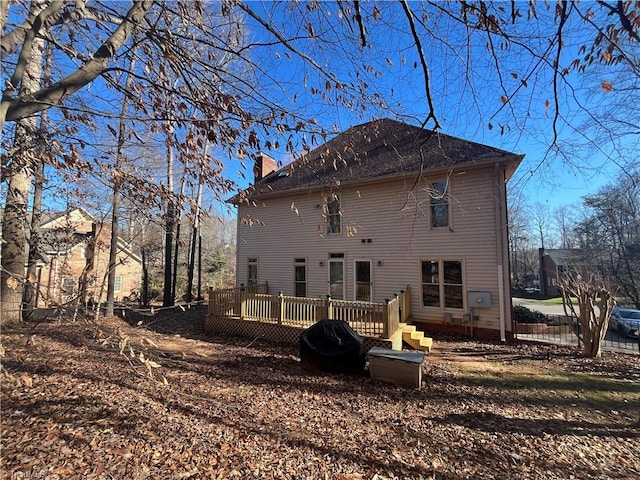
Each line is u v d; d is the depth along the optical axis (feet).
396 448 13.60
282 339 32.89
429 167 37.27
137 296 69.77
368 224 42.60
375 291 41.57
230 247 117.91
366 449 13.41
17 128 12.74
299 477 11.24
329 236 45.42
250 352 28.84
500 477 11.87
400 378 21.61
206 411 15.90
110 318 36.22
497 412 17.69
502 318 34.06
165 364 23.30
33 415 13.46
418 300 38.73
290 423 15.42
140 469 10.71
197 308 54.08
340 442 13.88
